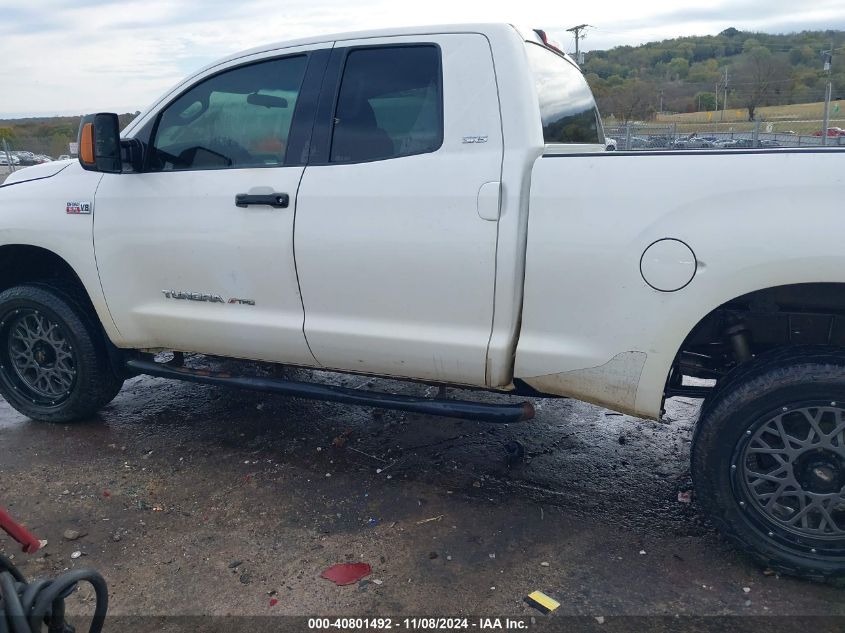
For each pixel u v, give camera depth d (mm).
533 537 2996
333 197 3096
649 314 2648
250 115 3389
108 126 3402
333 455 3768
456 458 3729
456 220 2869
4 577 1669
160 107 3592
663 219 2574
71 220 3695
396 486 3436
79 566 2832
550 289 2787
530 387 3146
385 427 4121
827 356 2514
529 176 2809
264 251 3258
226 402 4500
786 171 2443
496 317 2893
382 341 3107
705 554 2871
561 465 3648
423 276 2965
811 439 2555
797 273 2430
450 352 2984
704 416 2709
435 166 2938
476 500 3301
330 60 3240
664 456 3754
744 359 2748
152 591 2672
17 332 4066
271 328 3338
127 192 3572
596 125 4172
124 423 4188
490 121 2895
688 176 2559
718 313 2791
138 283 3623
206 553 2900
